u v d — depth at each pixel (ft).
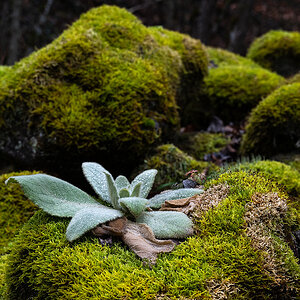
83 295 3.58
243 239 3.74
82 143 4.76
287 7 19.71
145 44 5.32
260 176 4.27
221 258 3.69
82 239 3.83
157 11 17.62
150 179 4.12
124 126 4.83
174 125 5.30
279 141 5.23
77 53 4.96
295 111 5.17
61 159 4.84
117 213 3.88
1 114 4.95
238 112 6.82
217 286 3.58
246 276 3.62
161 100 5.09
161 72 5.23
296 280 3.68
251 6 14.01
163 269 3.66
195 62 6.08
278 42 9.44
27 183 3.91
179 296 3.53
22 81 4.90
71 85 4.90
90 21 5.32
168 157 4.91
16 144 4.94
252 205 3.88
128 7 16.85
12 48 11.91
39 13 13.83
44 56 4.97
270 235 3.77
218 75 7.14
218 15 17.35
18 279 3.82
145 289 3.56
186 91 6.28
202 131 6.53
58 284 3.67
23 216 4.56
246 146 5.40
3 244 4.42
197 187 4.25
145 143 4.92
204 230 3.84
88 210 3.87
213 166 4.92
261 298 3.62
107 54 5.05
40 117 4.80
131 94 4.89
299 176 4.50
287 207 3.94
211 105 6.93
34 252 3.80
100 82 4.90
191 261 3.67
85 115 4.79
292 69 9.39
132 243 3.77
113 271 3.65
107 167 4.98
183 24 16.92
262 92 6.73
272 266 3.66
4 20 12.18
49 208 3.90
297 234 3.93
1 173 5.05
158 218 3.90
